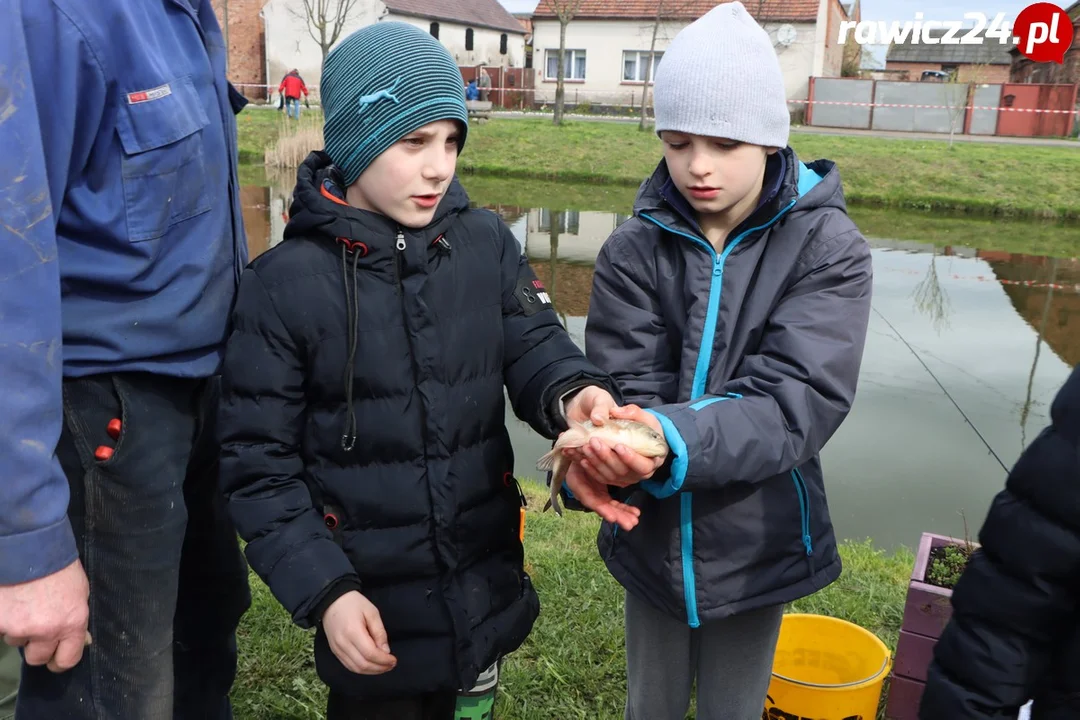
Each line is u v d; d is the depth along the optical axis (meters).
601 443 1.73
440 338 1.88
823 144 23.03
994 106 29.81
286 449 1.87
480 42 38.44
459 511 1.92
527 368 2.06
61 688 1.88
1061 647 1.52
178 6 1.88
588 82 34.03
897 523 4.90
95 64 1.66
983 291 11.22
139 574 1.89
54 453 1.69
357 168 1.84
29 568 1.58
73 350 1.76
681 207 2.10
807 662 2.78
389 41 1.81
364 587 1.89
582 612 3.32
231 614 2.37
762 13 30.39
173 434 1.92
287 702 2.77
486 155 23.23
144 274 1.80
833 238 2.03
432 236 1.87
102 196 1.74
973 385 7.42
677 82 1.96
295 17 33.66
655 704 2.27
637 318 2.21
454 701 2.04
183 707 2.32
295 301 1.83
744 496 2.05
